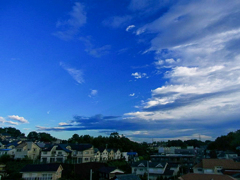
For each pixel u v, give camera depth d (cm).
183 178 2992
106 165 5231
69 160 5112
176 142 14338
